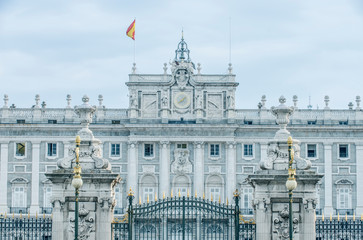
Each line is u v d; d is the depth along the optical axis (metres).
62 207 35.72
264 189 35.78
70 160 36.12
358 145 90.25
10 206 89.44
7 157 90.06
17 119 90.44
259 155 90.31
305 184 35.62
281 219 35.72
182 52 95.06
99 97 91.75
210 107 90.38
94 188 35.84
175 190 89.62
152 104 90.62
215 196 89.69
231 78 90.00
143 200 89.38
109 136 90.38
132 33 90.38
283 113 36.91
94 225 35.78
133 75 90.12
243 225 36.88
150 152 90.25
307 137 90.50
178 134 89.75
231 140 89.50
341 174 90.25
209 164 90.00
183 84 90.31
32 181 89.62
